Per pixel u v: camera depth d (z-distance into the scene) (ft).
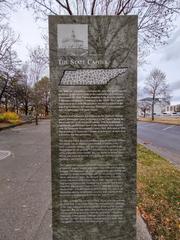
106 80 8.00
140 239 9.62
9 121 96.53
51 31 7.86
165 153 33.42
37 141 44.47
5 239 9.90
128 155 8.14
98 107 8.06
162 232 10.27
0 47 103.86
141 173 20.36
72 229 8.27
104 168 8.16
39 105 144.56
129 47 7.91
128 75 7.98
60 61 7.94
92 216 8.25
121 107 8.06
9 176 19.71
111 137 8.12
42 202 13.79
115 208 8.24
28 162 25.48
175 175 19.86
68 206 8.21
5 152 32.14
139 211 12.39
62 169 8.14
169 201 13.83
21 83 126.31
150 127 99.50
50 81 7.98
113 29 7.88
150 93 172.24
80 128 8.09
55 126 8.07
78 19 7.85
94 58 7.95
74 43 7.91
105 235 8.29
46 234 10.26
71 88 8.01
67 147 8.11
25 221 11.44
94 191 8.21
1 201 13.99
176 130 80.79
